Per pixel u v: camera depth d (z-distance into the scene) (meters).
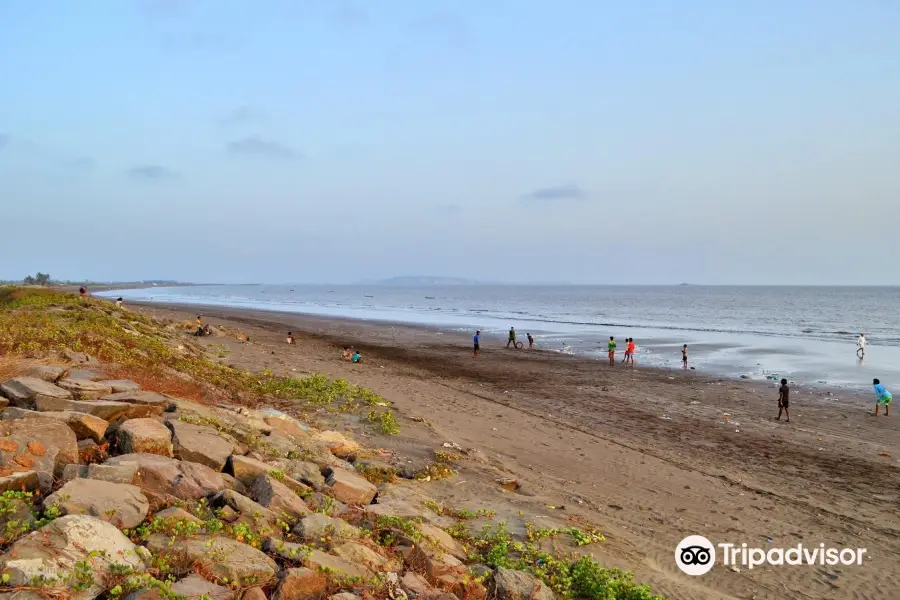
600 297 172.50
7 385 8.97
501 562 7.73
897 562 9.77
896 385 28.03
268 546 6.33
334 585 5.95
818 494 13.15
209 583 5.33
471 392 24.05
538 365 33.19
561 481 13.02
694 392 25.73
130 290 186.88
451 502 10.46
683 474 14.17
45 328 17.06
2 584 4.48
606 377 29.41
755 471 14.77
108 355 15.20
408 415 17.47
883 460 16.00
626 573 7.98
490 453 14.80
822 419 20.91
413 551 7.12
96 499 6.05
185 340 29.14
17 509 5.55
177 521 6.10
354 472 10.92
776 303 128.62
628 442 17.05
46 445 7.04
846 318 79.62
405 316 78.06
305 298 151.38
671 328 60.31
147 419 8.69
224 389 17.34
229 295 165.75
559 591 7.41
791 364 34.84
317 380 20.62
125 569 5.05
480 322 67.50
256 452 9.70
